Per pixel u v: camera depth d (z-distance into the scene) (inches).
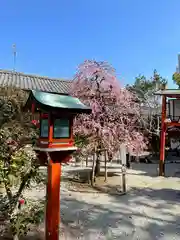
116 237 136.8
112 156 299.4
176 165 446.9
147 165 439.5
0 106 151.1
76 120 262.5
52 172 117.6
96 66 288.2
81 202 204.7
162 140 352.5
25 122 147.3
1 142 111.7
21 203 117.2
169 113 472.1
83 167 372.5
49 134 116.2
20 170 108.4
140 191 246.1
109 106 284.0
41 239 126.2
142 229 149.1
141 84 748.0
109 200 212.4
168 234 142.2
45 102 114.2
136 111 309.4
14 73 500.1
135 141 297.7
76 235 137.7
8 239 123.3
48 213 117.6
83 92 282.8
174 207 194.2
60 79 560.4
